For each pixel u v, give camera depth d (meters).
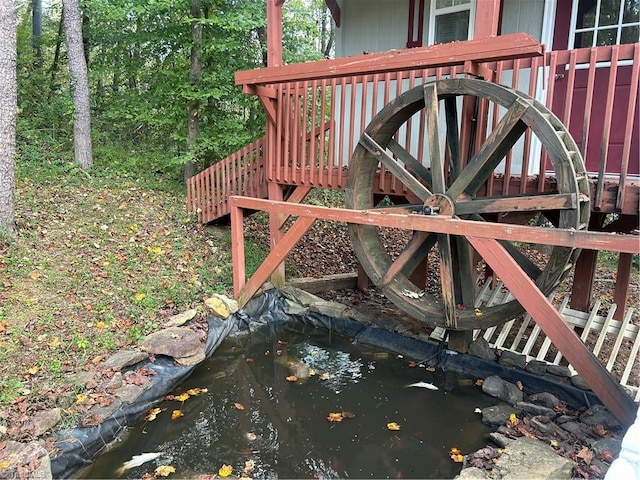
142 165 8.89
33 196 6.29
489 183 4.17
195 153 7.82
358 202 4.58
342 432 3.48
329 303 5.50
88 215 6.23
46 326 3.92
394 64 3.90
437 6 6.44
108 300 4.52
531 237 3.04
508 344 4.49
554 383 3.75
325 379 4.27
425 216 3.57
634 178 3.97
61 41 11.27
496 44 3.37
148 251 5.70
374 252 4.66
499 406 3.64
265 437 3.41
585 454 2.85
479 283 5.41
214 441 3.35
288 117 5.34
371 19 7.21
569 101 3.60
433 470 3.07
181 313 4.72
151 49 8.25
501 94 3.57
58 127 9.16
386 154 4.27
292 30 9.55
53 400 3.15
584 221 3.46
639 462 1.59
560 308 4.35
